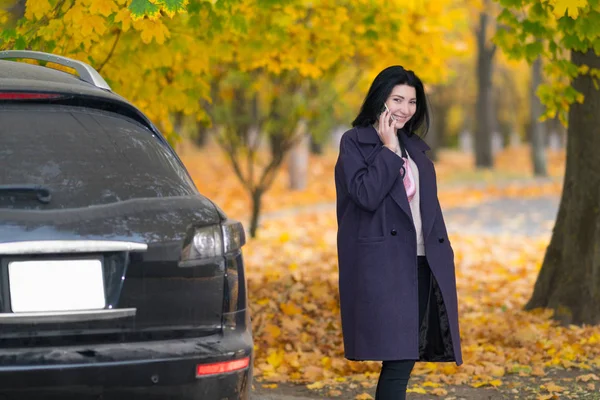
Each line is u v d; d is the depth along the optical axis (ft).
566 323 55.62
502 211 150.10
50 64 45.80
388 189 30.66
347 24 68.59
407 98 31.91
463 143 478.18
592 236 55.67
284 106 104.99
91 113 25.26
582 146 55.93
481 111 270.26
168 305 23.53
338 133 344.28
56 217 22.59
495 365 46.70
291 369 47.32
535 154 236.22
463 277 81.00
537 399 39.65
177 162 25.88
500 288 73.46
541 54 54.19
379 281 30.66
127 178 24.09
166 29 43.91
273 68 70.08
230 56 60.64
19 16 49.85
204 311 24.08
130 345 22.94
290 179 188.24
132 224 23.20
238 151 113.70
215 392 23.81
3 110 24.39
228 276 24.62
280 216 142.31
